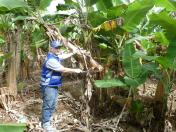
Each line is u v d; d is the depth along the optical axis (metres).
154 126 3.23
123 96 3.61
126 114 3.42
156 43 3.33
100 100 3.59
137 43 3.26
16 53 3.85
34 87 4.44
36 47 3.95
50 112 3.13
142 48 3.26
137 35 3.19
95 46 3.44
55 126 3.27
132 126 3.32
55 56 3.06
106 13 3.26
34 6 3.24
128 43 2.96
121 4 3.04
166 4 2.64
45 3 3.26
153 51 3.16
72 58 4.13
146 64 3.00
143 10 2.69
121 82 2.91
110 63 3.38
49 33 3.11
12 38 3.81
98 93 3.57
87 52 3.20
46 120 3.13
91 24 3.27
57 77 3.07
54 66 3.01
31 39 4.23
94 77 3.41
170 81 3.01
